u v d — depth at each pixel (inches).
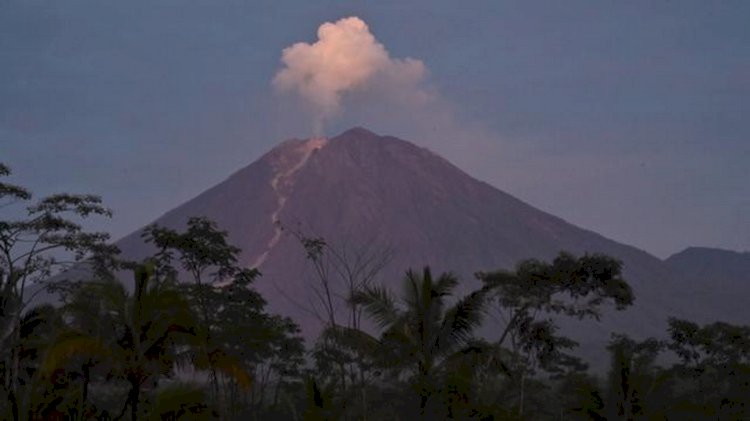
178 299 1409.9
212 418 1664.6
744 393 2581.2
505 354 1652.3
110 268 1868.8
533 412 2684.5
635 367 2062.0
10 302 1707.7
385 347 1569.9
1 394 1727.4
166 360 1412.4
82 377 1722.4
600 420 2014.0
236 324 2142.0
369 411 1863.9
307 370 2635.3
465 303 1563.7
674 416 2395.4
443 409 1567.4
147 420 1476.4
